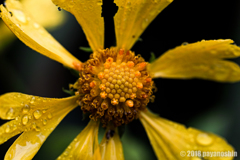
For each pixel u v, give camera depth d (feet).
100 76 0.34
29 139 0.32
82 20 0.34
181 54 0.37
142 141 0.41
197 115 0.41
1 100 0.31
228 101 0.42
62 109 0.34
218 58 0.36
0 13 0.30
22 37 0.30
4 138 0.31
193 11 0.42
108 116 0.34
